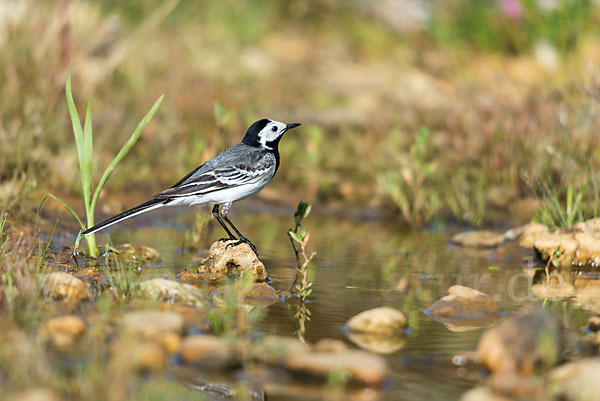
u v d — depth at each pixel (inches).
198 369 256.7
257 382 250.8
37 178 520.4
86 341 270.4
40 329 275.7
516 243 466.0
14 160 516.1
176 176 609.3
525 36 989.8
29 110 558.9
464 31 1066.7
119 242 460.4
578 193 496.7
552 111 627.2
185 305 323.9
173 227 517.3
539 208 535.2
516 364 262.5
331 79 957.2
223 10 1084.5
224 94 802.8
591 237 434.9
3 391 222.2
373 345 289.7
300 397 241.0
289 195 636.7
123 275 365.4
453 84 880.3
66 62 647.8
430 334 305.0
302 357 257.3
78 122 404.8
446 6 1123.9
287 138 731.4
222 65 919.0
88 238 407.8
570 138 576.7
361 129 764.6
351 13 1179.3
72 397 224.2
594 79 620.4
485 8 1066.7
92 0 978.7
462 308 337.1
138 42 738.2
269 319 317.7
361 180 669.3
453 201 579.8
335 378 249.9
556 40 924.0
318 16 1175.6
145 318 287.0
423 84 932.0
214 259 395.9
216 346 261.9
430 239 518.0
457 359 274.4
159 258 423.2
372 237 518.0
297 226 406.6
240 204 608.4
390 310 314.5
